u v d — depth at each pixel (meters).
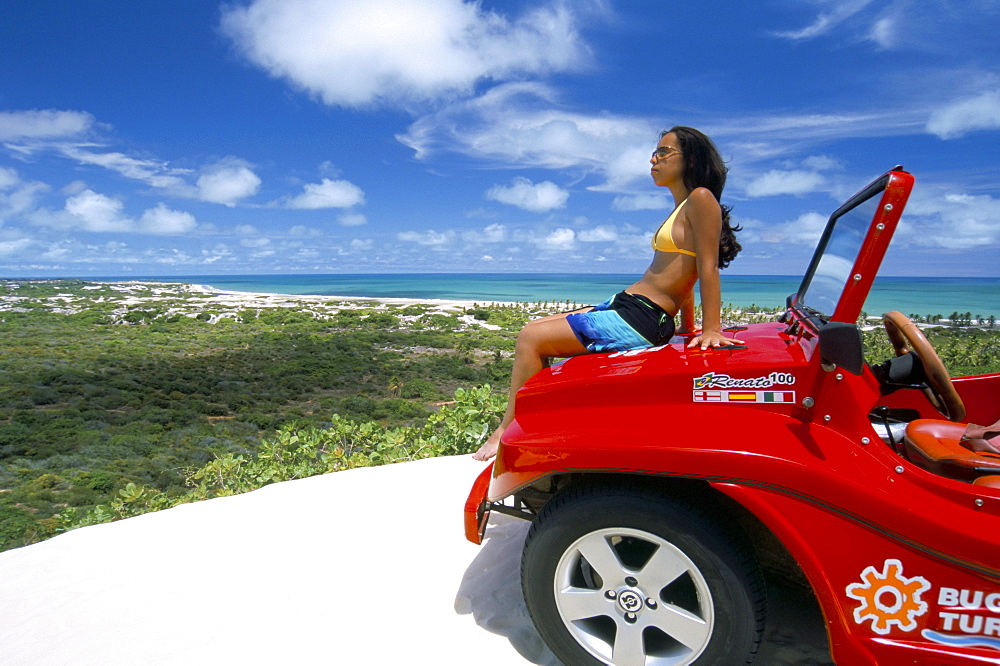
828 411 1.70
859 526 1.60
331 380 76.06
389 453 5.62
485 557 2.88
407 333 118.38
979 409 2.35
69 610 2.52
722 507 1.78
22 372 76.06
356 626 2.32
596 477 1.87
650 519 1.71
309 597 2.55
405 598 2.52
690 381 1.84
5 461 41.25
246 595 2.58
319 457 6.27
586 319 2.44
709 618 1.70
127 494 6.28
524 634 2.24
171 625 2.37
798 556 1.64
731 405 1.79
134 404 62.75
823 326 1.74
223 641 2.25
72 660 2.18
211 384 73.12
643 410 1.87
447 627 2.30
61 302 192.25
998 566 1.52
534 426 1.96
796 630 2.19
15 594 2.68
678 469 1.68
